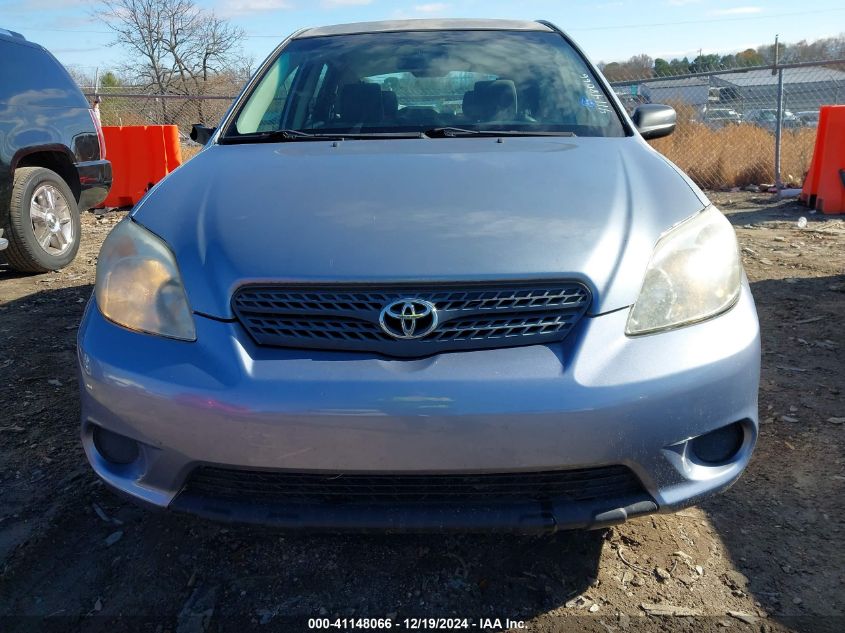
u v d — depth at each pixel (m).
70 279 5.34
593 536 2.27
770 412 3.01
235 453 1.75
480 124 2.90
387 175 2.25
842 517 2.32
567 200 2.08
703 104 13.32
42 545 2.23
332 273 1.82
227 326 1.81
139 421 1.82
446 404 1.68
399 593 2.05
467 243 1.88
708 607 1.98
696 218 2.07
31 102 5.33
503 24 3.59
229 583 2.10
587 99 3.02
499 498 1.79
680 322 1.84
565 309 1.80
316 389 1.71
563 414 1.68
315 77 3.20
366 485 1.78
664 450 1.78
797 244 5.98
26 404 3.17
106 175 6.19
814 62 8.44
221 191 2.22
